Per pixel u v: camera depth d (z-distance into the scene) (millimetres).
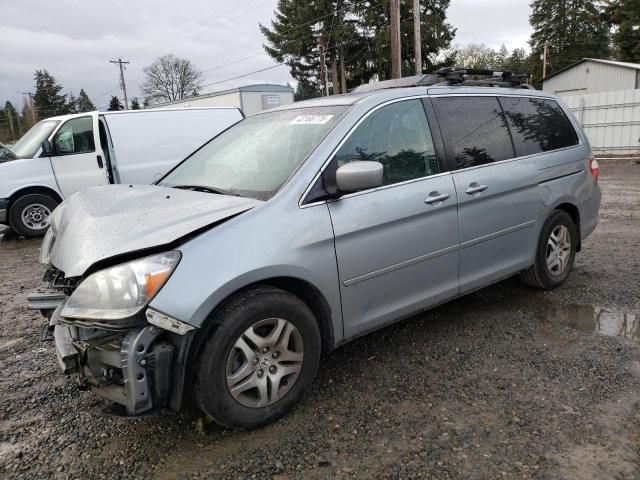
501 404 2926
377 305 3246
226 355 2566
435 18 35969
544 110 4586
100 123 9070
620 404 2879
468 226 3701
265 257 2654
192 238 2531
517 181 4055
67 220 3064
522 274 4617
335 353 3676
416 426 2750
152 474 2449
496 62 59500
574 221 4812
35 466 2533
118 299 2373
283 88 31922
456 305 4504
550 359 3439
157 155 9383
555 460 2434
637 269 5293
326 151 3055
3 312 4910
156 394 2424
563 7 51031
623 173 13484
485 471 2379
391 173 3311
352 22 40312
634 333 3795
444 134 3664
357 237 3055
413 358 3541
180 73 67562
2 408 3090
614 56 44906
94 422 2912
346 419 2840
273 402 2773
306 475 2402
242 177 3277
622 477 2309
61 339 2756
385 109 3402
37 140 9180
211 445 2654
